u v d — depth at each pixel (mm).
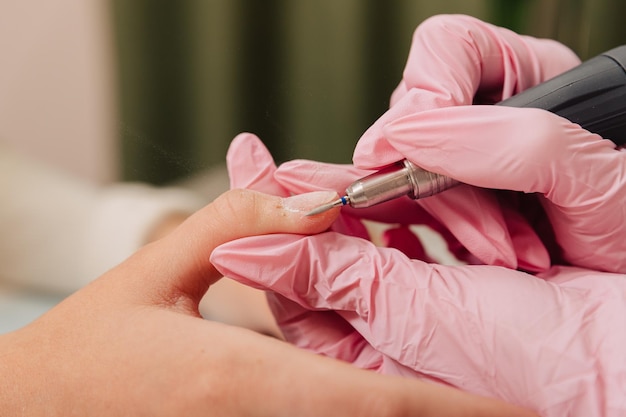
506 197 291
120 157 385
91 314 257
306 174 273
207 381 234
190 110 393
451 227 276
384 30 406
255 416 231
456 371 248
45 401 245
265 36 398
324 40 405
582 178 251
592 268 276
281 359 233
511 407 231
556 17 401
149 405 238
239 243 256
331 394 226
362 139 264
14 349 255
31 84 400
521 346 241
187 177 373
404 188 259
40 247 375
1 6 393
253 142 288
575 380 236
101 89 398
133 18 392
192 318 249
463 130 250
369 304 253
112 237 368
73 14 394
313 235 263
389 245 308
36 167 396
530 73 303
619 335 239
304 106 395
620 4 387
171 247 267
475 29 297
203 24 394
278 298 278
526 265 277
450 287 252
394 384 226
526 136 247
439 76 279
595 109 261
